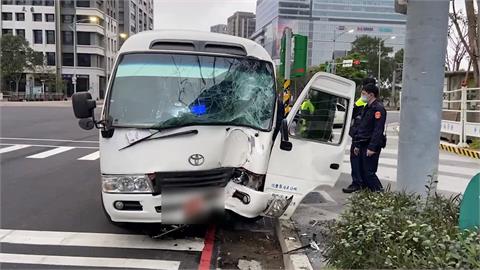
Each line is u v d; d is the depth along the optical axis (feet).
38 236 19.36
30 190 28.09
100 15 272.10
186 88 18.45
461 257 10.52
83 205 24.50
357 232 13.14
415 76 16.25
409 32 16.33
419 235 11.73
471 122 50.70
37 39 266.98
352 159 25.96
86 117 17.42
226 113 18.28
